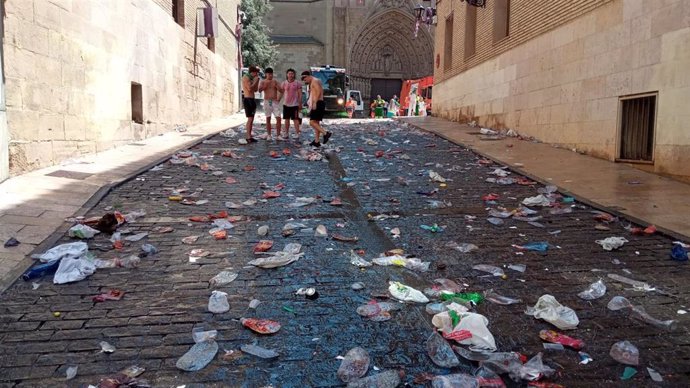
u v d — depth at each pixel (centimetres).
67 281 436
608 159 1000
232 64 2502
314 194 775
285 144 1275
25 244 496
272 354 331
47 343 343
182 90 1589
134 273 463
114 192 727
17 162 727
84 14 930
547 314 380
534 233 595
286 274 466
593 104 1054
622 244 541
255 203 712
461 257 517
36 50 773
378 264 489
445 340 348
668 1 834
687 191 746
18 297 409
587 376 311
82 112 926
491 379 303
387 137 1473
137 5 1197
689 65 793
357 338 356
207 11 1756
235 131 1545
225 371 315
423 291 432
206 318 382
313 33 4562
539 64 1289
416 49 4531
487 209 697
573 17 1127
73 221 574
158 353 335
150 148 1098
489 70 1627
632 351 332
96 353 333
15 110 723
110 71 1045
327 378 311
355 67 4544
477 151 1168
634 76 921
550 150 1151
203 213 655
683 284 448
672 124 829
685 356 334
